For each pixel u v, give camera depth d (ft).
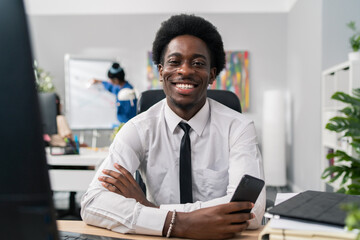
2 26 1.36
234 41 18.51
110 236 2.97
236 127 4.10
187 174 3.86
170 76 3.86
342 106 10.04
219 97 5.00
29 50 1.36
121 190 3.54
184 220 2.95
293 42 16.89
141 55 18.88
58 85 19.12
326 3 12.10
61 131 10.50
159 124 4.11
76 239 2.81
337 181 10.32
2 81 1.38
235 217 2.92
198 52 3.81
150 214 3.02
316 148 12.89
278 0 18.28
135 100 9.83
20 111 1.38
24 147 1.39
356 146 6.10
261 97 18.51
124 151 3.96
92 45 19.01
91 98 18.51
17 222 1.42
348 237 2.08
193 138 4.00
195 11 18.62
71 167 10.30
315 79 12.98
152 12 18.78
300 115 15.56
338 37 12.08
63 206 13.21
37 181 1.40
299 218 2.25
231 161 3.97
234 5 18.47
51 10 19.06
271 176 17.21
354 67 9.20
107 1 18.89
